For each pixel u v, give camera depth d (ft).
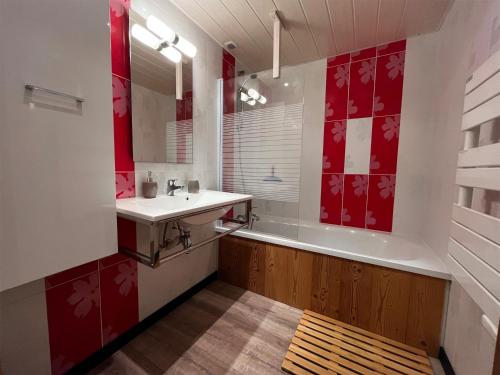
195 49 5.25
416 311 4.34
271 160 6.49
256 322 5.06
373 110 6.68
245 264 6.33
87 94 2.54
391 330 4.58
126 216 3.34
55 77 2.26
